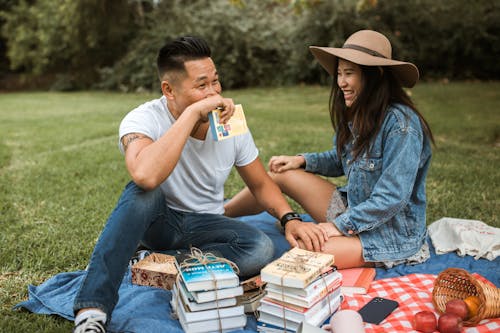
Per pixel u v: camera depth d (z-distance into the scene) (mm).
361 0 10117
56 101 14352
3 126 9422
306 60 15039
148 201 2471
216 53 15531
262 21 15953
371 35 2828
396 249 2914
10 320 2514
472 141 7047
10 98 15766
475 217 3975
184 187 2947
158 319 2428
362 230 2822
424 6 14305
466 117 8711
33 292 2768
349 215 2844
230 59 15367
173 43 2639
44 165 6066
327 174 3438
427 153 2900
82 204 4508
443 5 14273
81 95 16250
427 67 14898
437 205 4254
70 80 18422
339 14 14133
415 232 2955
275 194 3043
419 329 2277
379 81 2793
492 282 2781
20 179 5422
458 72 14844
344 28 14211
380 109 2807
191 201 2994
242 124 2635
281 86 15609
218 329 2271
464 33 14273
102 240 2330
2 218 4129
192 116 2525
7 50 20344
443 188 4711
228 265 2355
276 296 2252
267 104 11773
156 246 3066
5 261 3285
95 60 17984
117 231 2342
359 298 2615
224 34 15609
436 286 2504
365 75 2783
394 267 2990
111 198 4707
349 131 3033
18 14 18484
